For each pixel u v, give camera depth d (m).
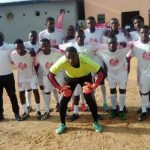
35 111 8.55
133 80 11.37
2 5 23.92
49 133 7.09
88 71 6.80
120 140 6.57
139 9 23.17
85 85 6.71
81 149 6.29
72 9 23.41
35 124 7.65
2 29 24.52
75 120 7.72
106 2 23.44
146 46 7.08
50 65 7.58
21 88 7.91
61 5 23.47
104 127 7.22
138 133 6.84
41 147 6.50
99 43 7.84
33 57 7.74
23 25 24.23
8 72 7.61
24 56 7.59
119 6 23.39
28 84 7.97
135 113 7.96
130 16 23.45
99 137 6.75
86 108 8.27
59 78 7.63
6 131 7.34
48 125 7.55
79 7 24.80
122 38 7.71
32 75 7.95
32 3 23.64
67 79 6.88
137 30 7.84
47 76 7.21
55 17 23.70
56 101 8.59
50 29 8.23
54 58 7.52
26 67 7.76
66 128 7.29
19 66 7.72
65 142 6.63
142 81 7.32
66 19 23.56
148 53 7.08
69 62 6.47
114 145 6.38
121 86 7.45
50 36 8.25
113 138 6.67
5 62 7.51
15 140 6.88
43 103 9.14
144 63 7.21
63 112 7.02
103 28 8.21
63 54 7.51
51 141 6.72
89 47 7.51
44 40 7.43
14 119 8.06
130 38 8.02
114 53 7.21
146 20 23.19
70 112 8.27
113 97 7.60
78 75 6.75
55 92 8.23
